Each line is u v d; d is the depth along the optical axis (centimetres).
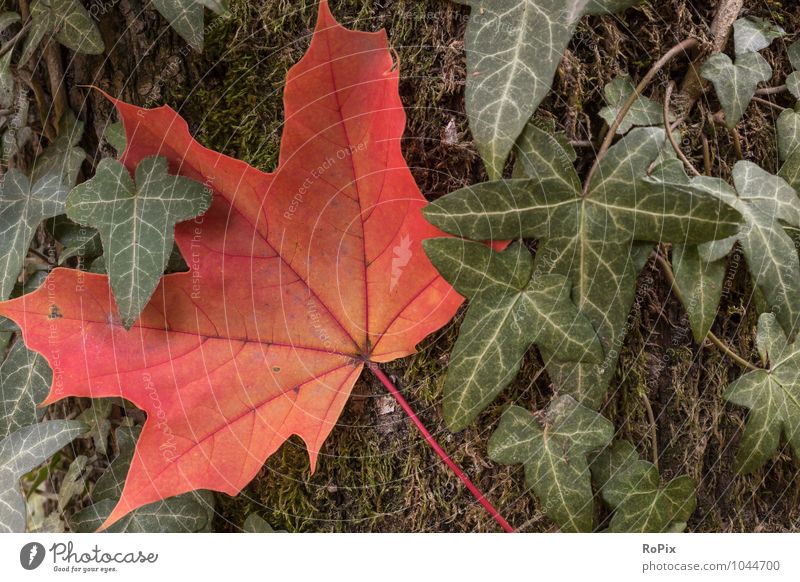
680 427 35
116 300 31
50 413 37
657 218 31
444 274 31
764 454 34
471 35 31
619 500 33
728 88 33
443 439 34
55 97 35
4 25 35
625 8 31
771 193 33
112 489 35
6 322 35
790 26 35
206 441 32
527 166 31
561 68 32
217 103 33
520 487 34
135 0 34
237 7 33
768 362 34
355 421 34
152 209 31
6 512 34
